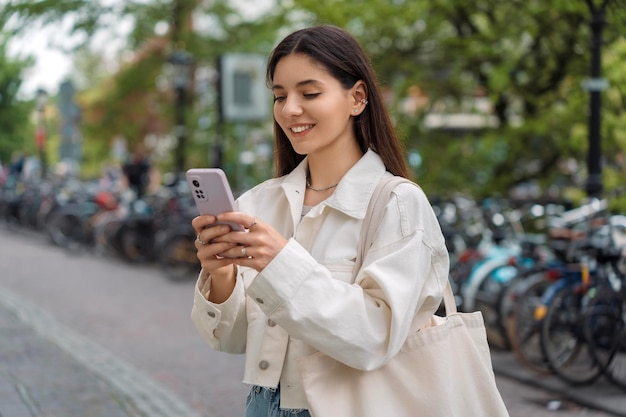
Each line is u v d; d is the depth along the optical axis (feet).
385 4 31.68
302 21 37.19
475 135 33.96
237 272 5.99
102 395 16.89
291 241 5.27
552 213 23.97
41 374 18.45
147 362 20.27
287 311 5.16
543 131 31.12
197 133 55.62
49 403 16.14
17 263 39.75
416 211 5.58
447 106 33.78
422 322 5.64
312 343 5.24
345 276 5.60
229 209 5.24
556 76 31.76
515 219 23.79
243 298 5.99
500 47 31.76
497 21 31.83
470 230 24.57
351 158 6.00
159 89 60.34
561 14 28.96
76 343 22.04
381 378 5.47
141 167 50.88
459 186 32.71
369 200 5.69
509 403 17.03
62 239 44.39
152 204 40.01
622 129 26.32
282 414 5.83
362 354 5.26
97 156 73.05
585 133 30.63
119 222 39.83
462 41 31.35
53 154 121.19
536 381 18.67
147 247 39.78
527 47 32.12
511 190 33.88
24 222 55.72
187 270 35.17
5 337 22.41
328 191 5.99
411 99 34.17
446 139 33.71
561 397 17.51
